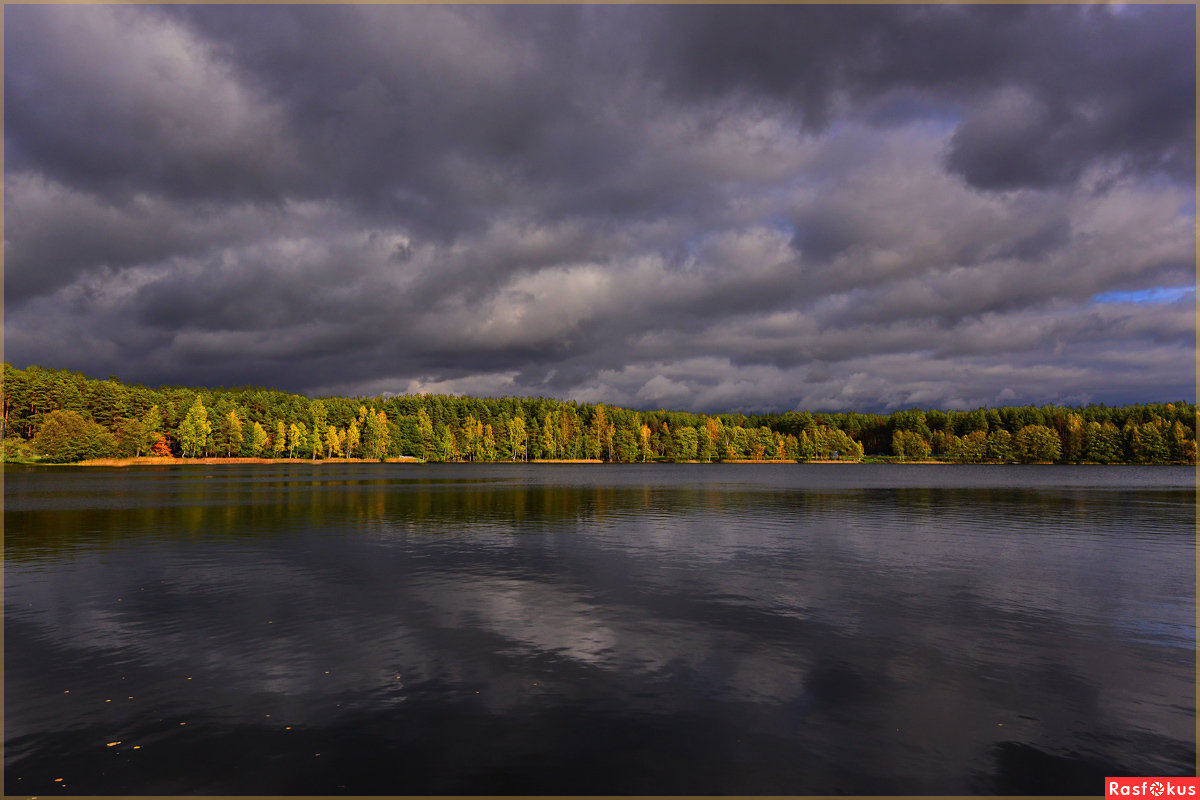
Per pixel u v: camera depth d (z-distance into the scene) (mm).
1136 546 32438
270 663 14938
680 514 47469
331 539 33750
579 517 45094
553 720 12078
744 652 15805
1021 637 17062
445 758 10711
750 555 29266
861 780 10133
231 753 10836
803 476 126875
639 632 17375
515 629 17594
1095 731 11797
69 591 21781
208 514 45906
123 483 83750
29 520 41844
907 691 13477
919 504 56969
